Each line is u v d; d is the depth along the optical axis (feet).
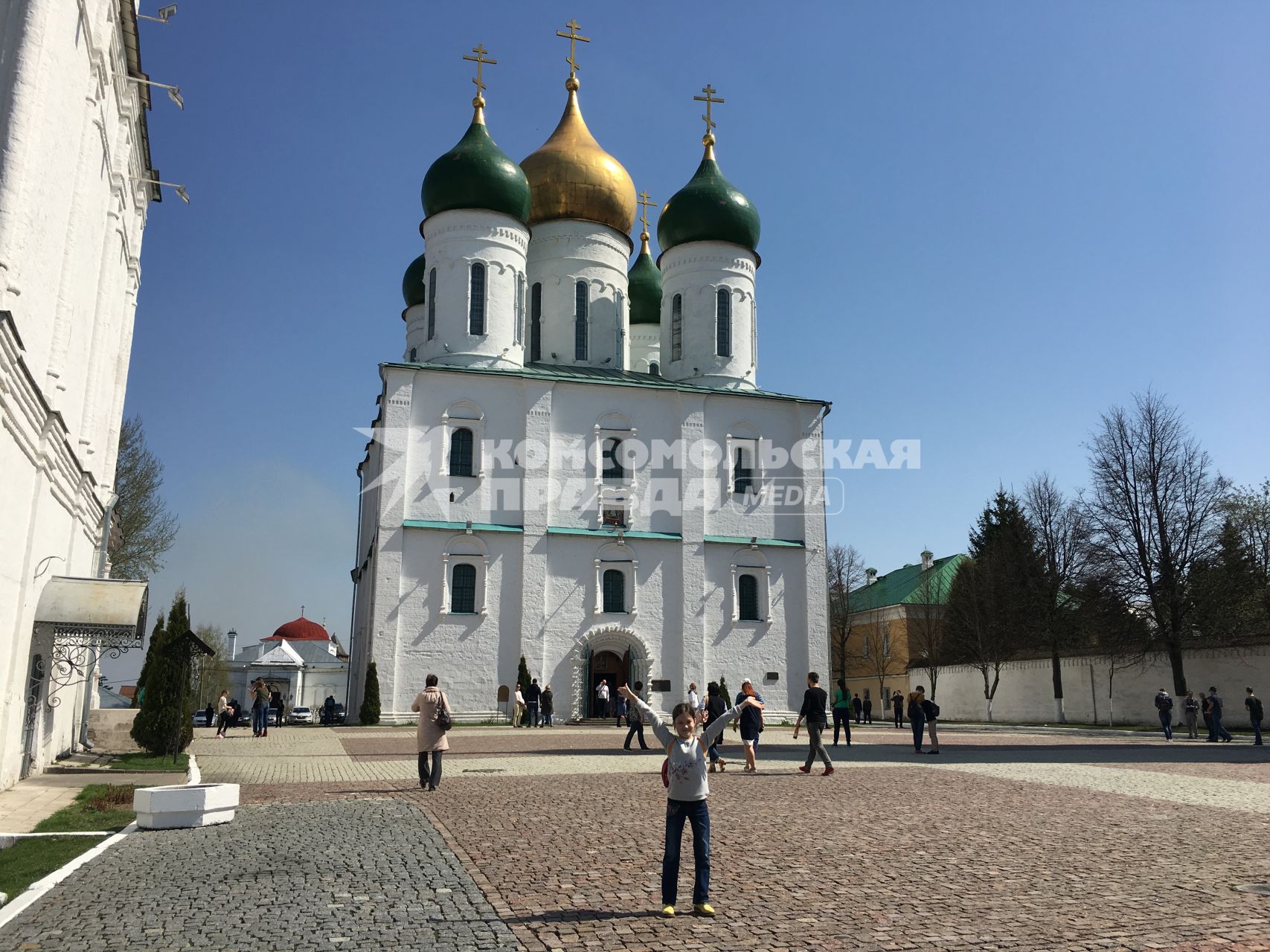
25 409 52.24
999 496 245.45
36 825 44.98
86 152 64.95
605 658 149.48
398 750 89.61
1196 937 25.90
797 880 32.60
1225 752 92.58
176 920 27.14
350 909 28.43
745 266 168.96
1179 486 156.87
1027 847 38.60
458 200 153.28
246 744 98.68
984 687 193.77
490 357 150.20
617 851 37.60
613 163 172.14
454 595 138.51
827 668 151.23
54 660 71.41
